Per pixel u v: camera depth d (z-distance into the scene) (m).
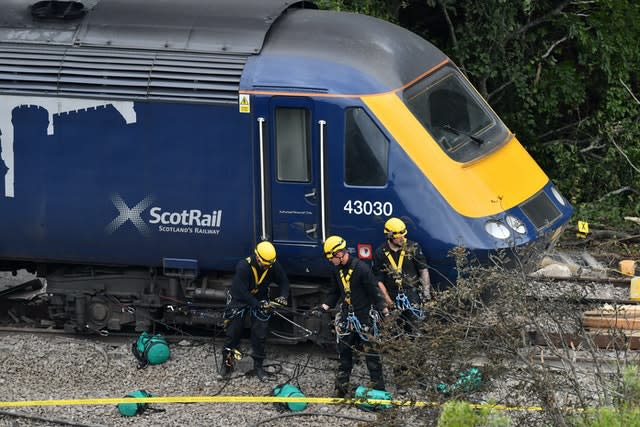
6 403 39.91
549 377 34.53
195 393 42.25
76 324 47.78
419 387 36.81
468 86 46.78
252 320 43.09
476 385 35.09
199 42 44.16
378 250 41.66
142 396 39.91
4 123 44.75
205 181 43.62
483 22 70.19
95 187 44.53
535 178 45.97
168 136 43.62
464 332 36.50
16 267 49.88
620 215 70.44
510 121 75.06
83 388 42.56
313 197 42.97
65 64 44.47
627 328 43.84
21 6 46.53
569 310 38.84
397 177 42.12
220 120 43.09
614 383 35.03
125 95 43.69
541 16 72.25
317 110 42.34
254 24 44.31
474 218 42.00
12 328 48.72
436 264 42.28
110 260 45.62
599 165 74.19
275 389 40.47
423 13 73.50
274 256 41.78
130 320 47.28
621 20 72.81
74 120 44.25
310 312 44.53
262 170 43.09
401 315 41.12
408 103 42.59
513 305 36.72
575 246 63.88
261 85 42.69
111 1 46.25
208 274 46.47
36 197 45.03
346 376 41.06
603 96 75.56
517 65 70.94
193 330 49.28
